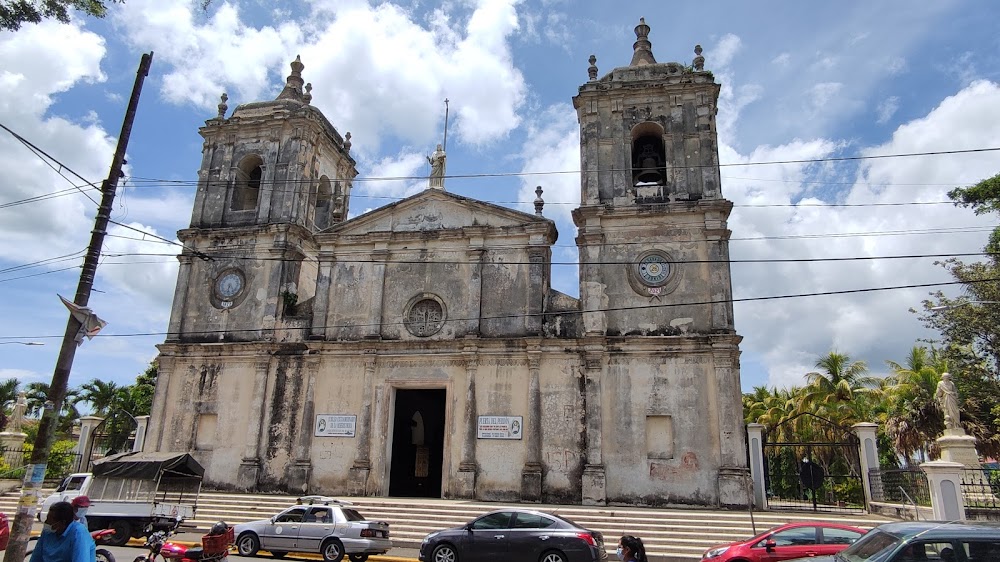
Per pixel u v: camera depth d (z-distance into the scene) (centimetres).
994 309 2988
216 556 1287
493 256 2789
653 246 2658
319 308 2872
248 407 2797
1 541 1483
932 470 1959
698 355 2483
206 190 3192
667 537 2016
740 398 2416
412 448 3075
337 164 3547
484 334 2698
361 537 1769
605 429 2467
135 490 2098
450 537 1593
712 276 2573
